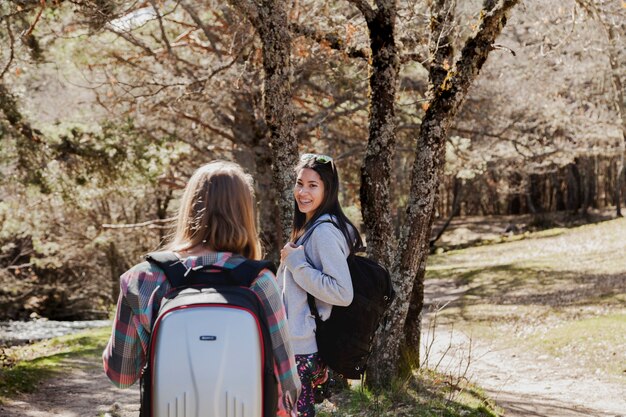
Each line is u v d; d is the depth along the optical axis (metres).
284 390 2.35
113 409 7.85
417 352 7.75
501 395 8.62
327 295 3.47
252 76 13.62
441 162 6.57
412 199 6.58
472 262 32.62
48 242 22.70
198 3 12.95
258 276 2.30
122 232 24.50
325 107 15.42
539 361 12.37
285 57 6.77
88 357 12.08
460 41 9.84
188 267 2.28
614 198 48.75
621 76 21.20
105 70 14.16
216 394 2.08
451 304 21.09
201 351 2.10
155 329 2.15
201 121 16.31
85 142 13.73
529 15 11.45
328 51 11.10
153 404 2.10
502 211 56.22
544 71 19.45
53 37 12.16
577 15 9.50
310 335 3.62
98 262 31.64
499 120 18.92
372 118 6.67
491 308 19.09
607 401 9.05
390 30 6.58
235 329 2.14
